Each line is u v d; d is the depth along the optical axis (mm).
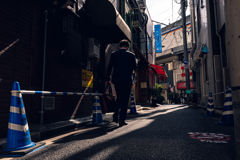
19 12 3131
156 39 19547
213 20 8664
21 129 2148
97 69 6871
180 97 31266
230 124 3826
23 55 3156
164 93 35938
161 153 1908
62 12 4230
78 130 3637
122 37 6320
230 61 1660
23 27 3195
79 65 4859
